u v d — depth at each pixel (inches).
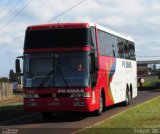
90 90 797.2
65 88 793.6
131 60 1221.1
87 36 805.2
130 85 1191.6
